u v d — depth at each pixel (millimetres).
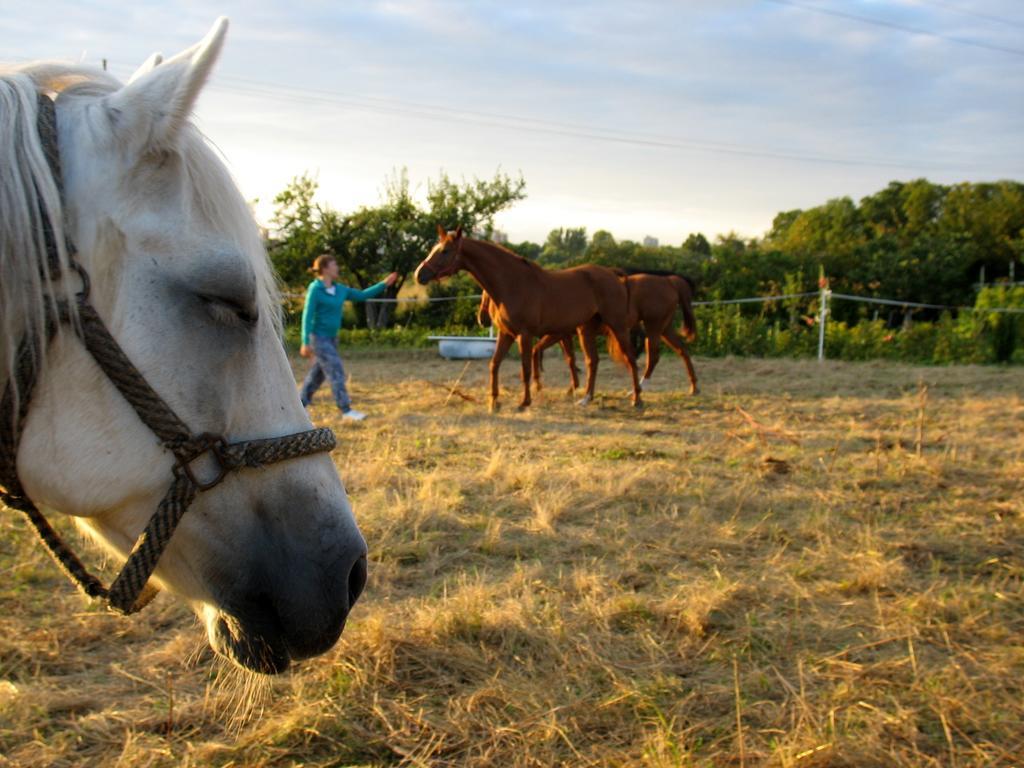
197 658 2787
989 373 13461
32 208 1316
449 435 7164
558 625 2961
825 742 2270
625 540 4078
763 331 17703
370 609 3225
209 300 1411
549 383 12234
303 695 2514
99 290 1361
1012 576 3699
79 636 2953
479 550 3996
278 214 27312
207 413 1415
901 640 3012
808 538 4215
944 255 35656
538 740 2326
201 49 1373
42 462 1381
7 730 2324
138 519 1434
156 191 1399
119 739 2328
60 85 1557
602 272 9820
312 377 8297
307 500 1508
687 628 3078
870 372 13477
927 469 5660
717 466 5898
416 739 2346
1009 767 2221
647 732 2389
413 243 28078
